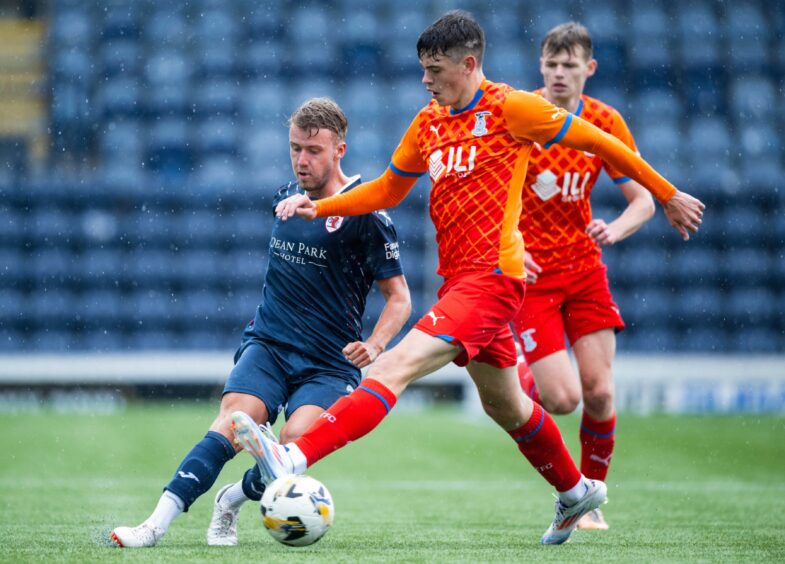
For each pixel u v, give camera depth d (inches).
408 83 2928.2
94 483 1103.0
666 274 2559.1
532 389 850.8
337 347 670.5
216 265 2578.7
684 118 2896.2
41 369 2315.5
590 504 660.1
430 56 609.0
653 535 718.5
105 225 2578.7
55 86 2920.8
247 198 2623.0
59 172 2800.2
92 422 1932.8
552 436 647.8
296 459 559.5
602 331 821.9
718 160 2815.0
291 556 556.4
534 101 611.5
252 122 2864.2
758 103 2923.2
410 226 2566.4
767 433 1724.9
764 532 737.6
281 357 660.7
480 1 3041.3
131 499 954.1
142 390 2353.6
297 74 2945.4
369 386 574.9
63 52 2977.4
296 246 669.9
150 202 2603.3
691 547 640.4
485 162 612.1
